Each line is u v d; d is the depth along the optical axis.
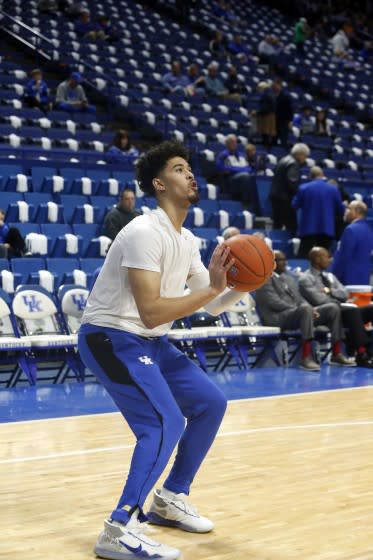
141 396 3.27
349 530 3.59
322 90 20.56
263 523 3.69
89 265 9.49
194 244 3.55
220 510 3.90
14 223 9.75
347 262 10.30
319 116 17.20
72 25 18.08
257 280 3.33
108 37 18.14
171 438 3.27
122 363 3.31
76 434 5.74
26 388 7.86
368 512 3.87
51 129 13.17
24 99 13.99
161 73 17.67
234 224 11.78
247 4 25.22
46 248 9.53
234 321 9.55
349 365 9.63
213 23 22.22
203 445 3.55
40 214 10.14
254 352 10.43
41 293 8.35
